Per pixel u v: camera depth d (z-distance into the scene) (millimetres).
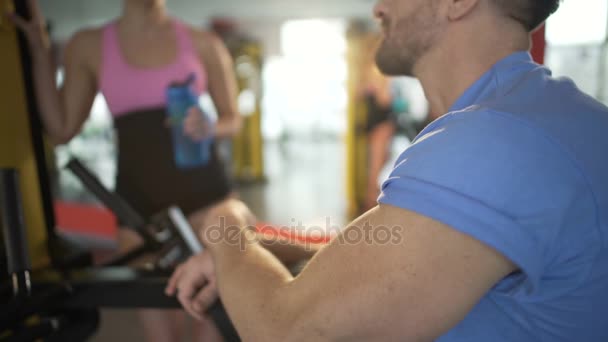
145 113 1380
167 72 1375
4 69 870
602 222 440
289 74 10047
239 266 576
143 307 742
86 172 993
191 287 687
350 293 432
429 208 417
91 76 1402
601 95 1267
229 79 1599
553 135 433
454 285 412
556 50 1320
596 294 462
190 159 1269
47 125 1226
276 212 4785
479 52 524
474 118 444
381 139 4336
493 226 407
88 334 802
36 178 932
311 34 9477
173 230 993
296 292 481
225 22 7195
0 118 859
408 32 560
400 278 417
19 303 657
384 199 456
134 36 1364
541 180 419
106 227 3650
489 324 491
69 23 7215
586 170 432
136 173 1408
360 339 439
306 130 10391
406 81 4504
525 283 462
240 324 527
